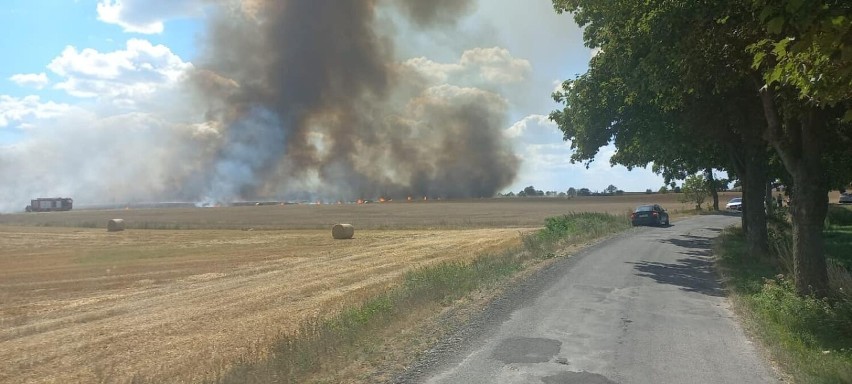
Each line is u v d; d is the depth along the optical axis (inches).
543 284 496.1
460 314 371.9
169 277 754.2
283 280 706.2
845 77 193.8
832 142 550.9
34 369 339.3
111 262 950.4
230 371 273.4
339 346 290.2
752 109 624.7
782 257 570.6
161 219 2783.0
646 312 386.0
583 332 327.3
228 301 563.2
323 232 1712.6
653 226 1460.4
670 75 524.1
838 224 1521.9
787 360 265.6
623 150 1111.0
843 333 312.5
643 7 500.4
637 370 256.5
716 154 1053.2
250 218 2783.0
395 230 1776.6
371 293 558.3
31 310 536.1
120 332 434.9
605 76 861.8
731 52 420.5
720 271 581.9
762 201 718.5
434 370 255.6
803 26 191.0
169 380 292.8
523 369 257.1
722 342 306.5
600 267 616.7
